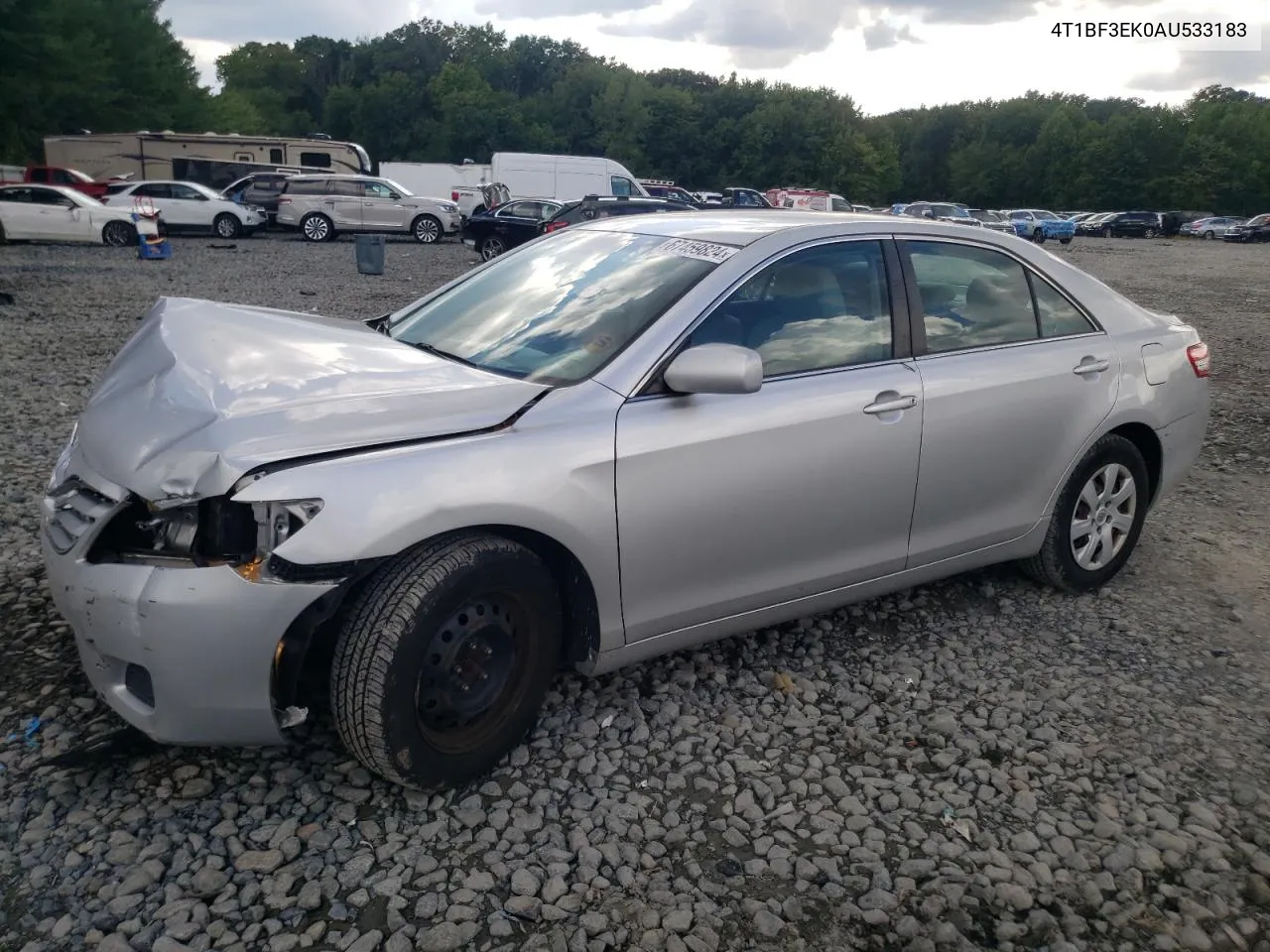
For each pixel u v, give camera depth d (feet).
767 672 11.94
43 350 30.94
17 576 13.37
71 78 132.05
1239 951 7.98
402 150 337.31
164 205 84.23
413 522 8.34
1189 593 14.82
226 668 8.10
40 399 24.25
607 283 11.27
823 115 323.16
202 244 80.89
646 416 9.77
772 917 8.02
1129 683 12.03
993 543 13.05
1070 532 13.83
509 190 110.32
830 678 11.90
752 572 10.78
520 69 401.90
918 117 392.06
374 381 9.59
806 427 10.68
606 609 9.82
